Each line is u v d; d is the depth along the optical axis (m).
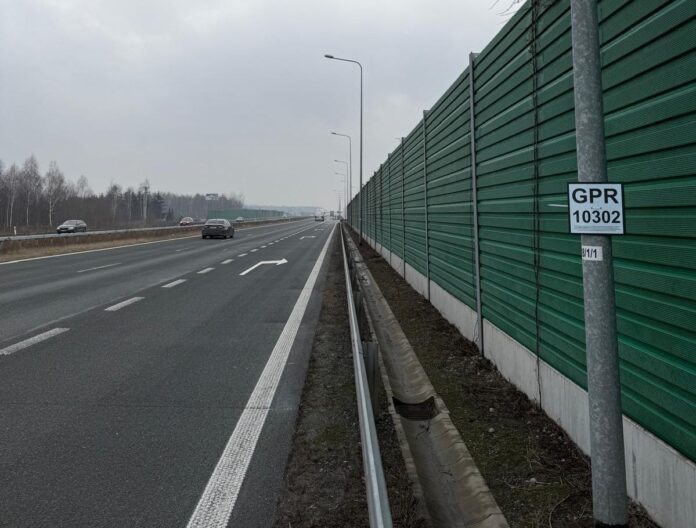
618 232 2.38
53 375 5.70
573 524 2.88
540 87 4.25
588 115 2.41
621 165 3.04
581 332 3.59
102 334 7.72
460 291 7.51
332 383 5.47
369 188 27.33
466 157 6.98
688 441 2.50
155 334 7.75
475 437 4.14
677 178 2.52
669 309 2.62
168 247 28.98
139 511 3.03
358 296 7.86
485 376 5.66
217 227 39.19
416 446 4.36
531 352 4.72
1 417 4.50
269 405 4.82
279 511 3.04
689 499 2.47
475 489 3.36
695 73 2.32
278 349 6.90
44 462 3.66
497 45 5.48
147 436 4.11
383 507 1.78
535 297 4.55
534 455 3.73
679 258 2.52
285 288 12.77
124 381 5.52
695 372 2.42
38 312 9.42
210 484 3.35
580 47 2.43
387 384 5.60
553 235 4.09
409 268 12.87
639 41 2.75
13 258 20.94
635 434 3.00
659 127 2.63
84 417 4.50
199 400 4.95
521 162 4.82
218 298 11.20
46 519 2.94
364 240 30.83
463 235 7.25
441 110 8.70
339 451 3.83
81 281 13.89
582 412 3.64
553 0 3.88
